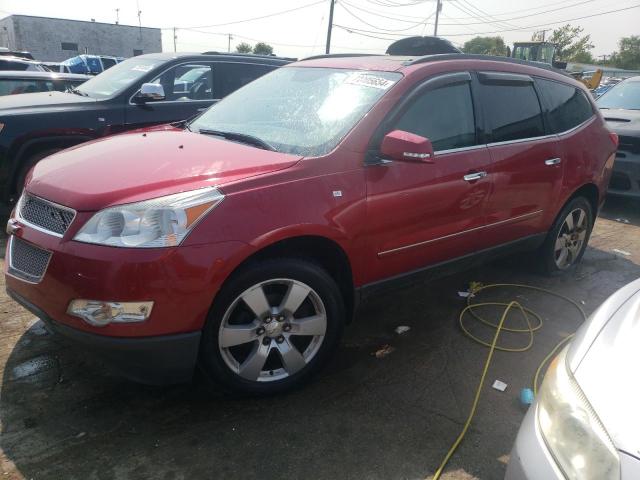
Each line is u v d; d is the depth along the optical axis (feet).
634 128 22.97
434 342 11.69
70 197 8.21
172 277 7.70
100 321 7.69
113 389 9.44
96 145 10.73
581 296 14.57
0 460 7.66
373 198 9.76
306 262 9.20
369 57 12.57
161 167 8.89
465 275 15.64
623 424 5.06
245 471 7.73
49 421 8.54
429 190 10.68
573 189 14.74
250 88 13.39
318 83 11.85
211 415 8.90
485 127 12.18
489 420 9.12
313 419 8.91
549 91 14.37
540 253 15.37
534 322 12.87
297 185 8.89
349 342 11.55
